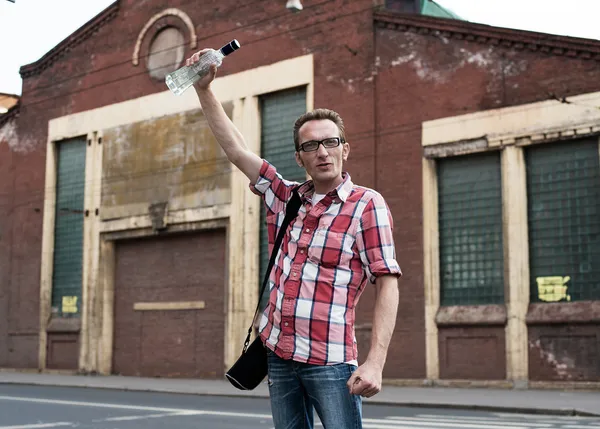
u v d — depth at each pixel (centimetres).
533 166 1989
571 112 1909
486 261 2039
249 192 2461
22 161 3130
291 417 332
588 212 1902
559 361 1886
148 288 2747
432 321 2073
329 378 320
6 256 3139
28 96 3144
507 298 1970
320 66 2345
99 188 2864
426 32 2156
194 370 2581
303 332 323
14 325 3066
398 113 2186
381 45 2234
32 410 1412
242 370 341
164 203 2670
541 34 1958
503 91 2016
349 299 329
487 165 2058
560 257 1931
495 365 1975
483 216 2053
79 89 2975
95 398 1748
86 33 2972
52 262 2983
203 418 1267
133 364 2755
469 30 2073
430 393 1828
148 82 2772
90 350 2798
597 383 1825
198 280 2606
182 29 2706
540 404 1495
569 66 1923
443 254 2108
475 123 2050
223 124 363
